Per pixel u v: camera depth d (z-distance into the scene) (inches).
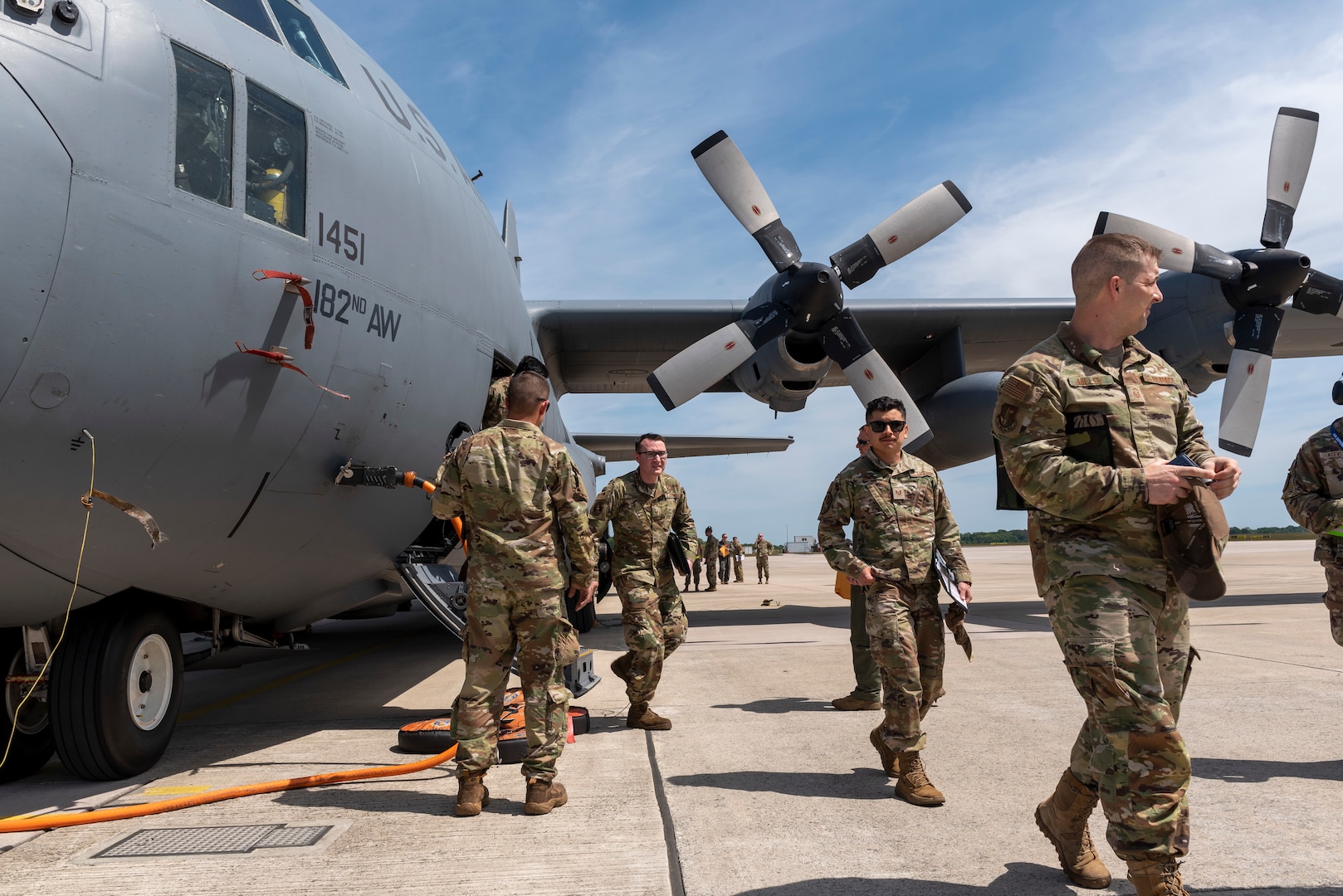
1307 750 138.3
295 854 100.4
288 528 152.4
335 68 164.2
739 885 88.0
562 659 119.0
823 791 122.5
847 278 294.5
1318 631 302.2
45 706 146.1
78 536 121.8
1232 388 320.5
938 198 291.6
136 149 116.6
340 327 146.7
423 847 102.2
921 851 97.3
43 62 109.0
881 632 119.3
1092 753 77.1
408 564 187.8
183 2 132.3
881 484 126.1
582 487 126.6
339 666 287.6
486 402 205.3
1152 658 74.5
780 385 318.3
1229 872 88.4
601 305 374.6
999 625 347.9
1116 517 76.2
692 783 127.5
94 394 113.2
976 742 148.9
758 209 291.4
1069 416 78.8
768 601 527.2
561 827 108.7
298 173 141.9
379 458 165.6
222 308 126.2
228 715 197.0
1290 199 324.5
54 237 106.5
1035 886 86.6
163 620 147.0
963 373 396.2
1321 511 129.0
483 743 115.2
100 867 97.0
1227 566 944.3
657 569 175.9
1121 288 78.2
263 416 135.0
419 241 171.3
